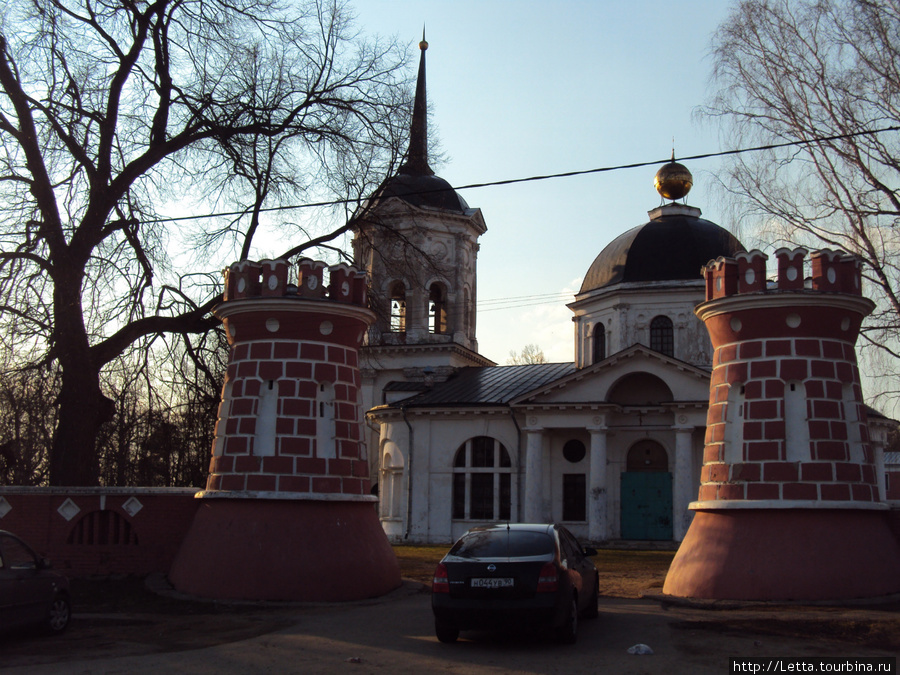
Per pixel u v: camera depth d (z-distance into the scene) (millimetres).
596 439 36844
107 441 28391
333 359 18906
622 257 40844
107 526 19328
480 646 12266
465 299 44594
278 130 25547
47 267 21391
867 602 15711
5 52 22312
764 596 16031
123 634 13500
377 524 19391
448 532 38969
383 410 40438
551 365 43438
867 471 17016
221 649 12070
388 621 14773
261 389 18484
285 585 17172
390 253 28469
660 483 37188
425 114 28219
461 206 44438
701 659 11234
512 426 38781
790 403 17172
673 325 39219
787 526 16438
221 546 17625
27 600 12672
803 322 17172
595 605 14742
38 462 33438
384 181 26828
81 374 22109
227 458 18391
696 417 35781
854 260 17500
